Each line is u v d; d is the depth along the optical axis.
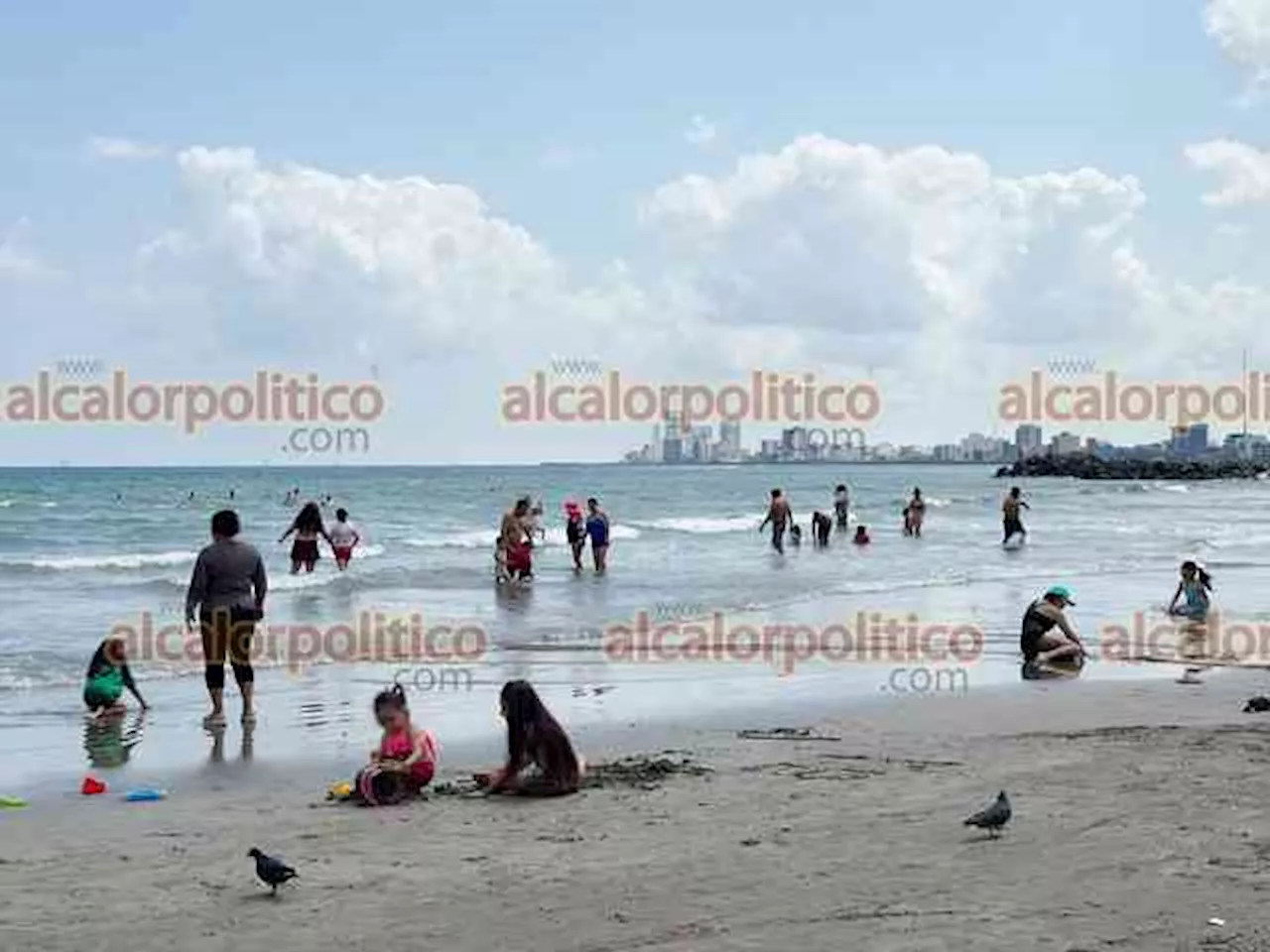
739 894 7.36
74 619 23.86
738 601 26.22
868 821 9.04
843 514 51.91
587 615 23.91
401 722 10.36
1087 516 72.94
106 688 14.61
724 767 11.25
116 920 7.12
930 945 6.43
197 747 12.77
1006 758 11.38
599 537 33.44
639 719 14.09
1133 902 7.02
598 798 9.98
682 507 87.62
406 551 43.06
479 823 9.28
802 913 6.99
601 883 7.67
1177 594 24.19
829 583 30.19
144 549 46.00
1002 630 22.00
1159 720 13.80
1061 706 14.80
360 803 10.11
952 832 8.66
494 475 184.00
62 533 55.41
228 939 6.79
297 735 13.38
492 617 23.62
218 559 14.02
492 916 7.08
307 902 7.40
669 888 7.54
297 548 31.22
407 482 142.38
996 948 6.36
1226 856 7.91
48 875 8.05
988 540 48.28
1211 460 192.50
